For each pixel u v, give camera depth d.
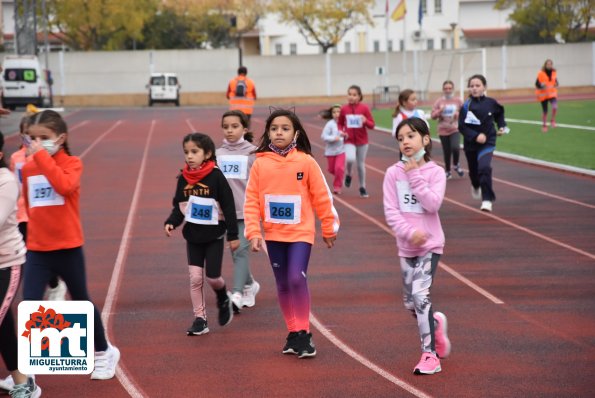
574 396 5.79
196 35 79.44
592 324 7.61
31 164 5.90
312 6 70.69
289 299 6.92
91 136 32.09
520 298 8.59
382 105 54.06
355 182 18.41
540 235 11.98
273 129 6.74
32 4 55.94
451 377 6.21
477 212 14.09
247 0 77.94
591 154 21.69
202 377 6.32
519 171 19.44
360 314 8.07
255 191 6.82
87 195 16.84
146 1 76.56
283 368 6.50
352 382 6.14
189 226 7.43
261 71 66.06
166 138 30.73
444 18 87.25
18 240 5.60
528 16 75.19
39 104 53.34
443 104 18.45
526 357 6.68
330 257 10.77
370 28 87.62
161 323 7.84
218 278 7.37
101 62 65.56
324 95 66.50
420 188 6.22
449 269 9.95
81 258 6.05
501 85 66.69
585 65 67.25
